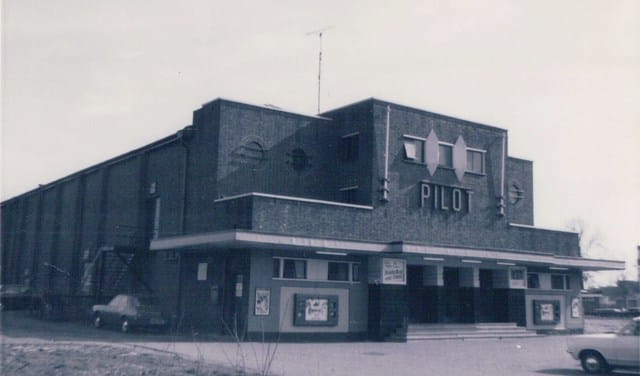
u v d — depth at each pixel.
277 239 23.58
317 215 25.73
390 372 16.64
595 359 17.42
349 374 15.97
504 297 32.25
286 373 15.55
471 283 30.61
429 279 29.55
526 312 33.28
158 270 31.39
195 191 28.66
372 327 27.02
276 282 25.09
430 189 29.91
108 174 39.28
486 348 24.55
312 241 24.44
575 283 36.09
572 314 35.50
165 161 32.31
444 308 29.95
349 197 29.17
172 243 26.03
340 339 26.31
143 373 14.19
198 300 27.47
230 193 27.22
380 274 27.17
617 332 17.44
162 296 30.48
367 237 27.12
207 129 28.31
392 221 28.16
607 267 35.22
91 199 41.34
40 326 28.53
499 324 30.84
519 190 39.66
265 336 24.42
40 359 15.82
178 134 29.77
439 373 16.81
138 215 33.81
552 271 35.12
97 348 18.98
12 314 36.38
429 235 29.31
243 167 27.75
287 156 29.08
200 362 15.80
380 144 28.39
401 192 28.75
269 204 24.59
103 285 33.66
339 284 26.70
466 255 28.23
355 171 28.94
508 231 32.56
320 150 30.16
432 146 30.23
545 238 34.25
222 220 25.97
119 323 27.06
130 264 32.44
